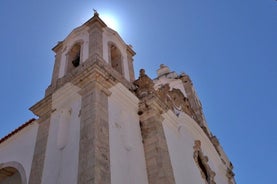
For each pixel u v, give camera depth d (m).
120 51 16.19
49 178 9.35
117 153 9.59
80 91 11.04
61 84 13.04
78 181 8.20
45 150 10.51
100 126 9.46
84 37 15.24
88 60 13.20
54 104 11.98
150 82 14.12
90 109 9.98
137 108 12.44
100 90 10.80
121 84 12.07
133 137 11.02
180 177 11.34
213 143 18.45
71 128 10.26
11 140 12.91
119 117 10.95
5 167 11.99
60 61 15.43
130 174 9.52
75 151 9.26
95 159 8.32
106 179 8.18
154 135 11.33
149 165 10.53
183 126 14.66
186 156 13.09
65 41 16.23
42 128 11.57
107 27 16.12
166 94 15.64
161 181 9.88
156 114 12.15
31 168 10.38
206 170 14.32
